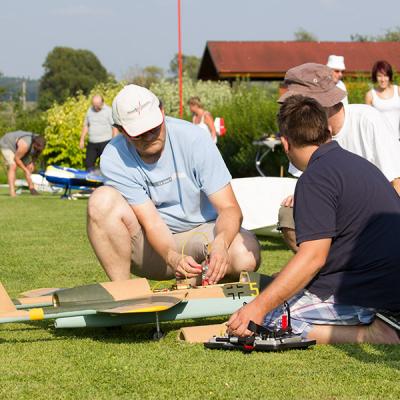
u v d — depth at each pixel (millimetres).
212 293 5238
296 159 4832
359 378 3984
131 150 5734
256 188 10258
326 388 3822
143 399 3717
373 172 4770
